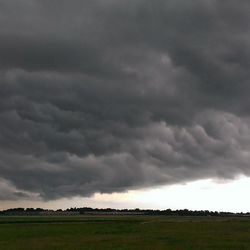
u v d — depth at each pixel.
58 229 91.19
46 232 82.06
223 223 100.50
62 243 58.38
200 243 56.69
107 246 54.03
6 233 80.06
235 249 50.59
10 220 150.12
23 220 150.88
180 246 53.41
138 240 61.22
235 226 88.69
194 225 94.50
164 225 97.44
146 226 95.94
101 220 148.12
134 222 125.19
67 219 162.75
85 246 54.25
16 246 55.47
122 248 51.62
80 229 90.44
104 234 74.69
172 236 67.25
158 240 61.19
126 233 75.75
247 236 66.44
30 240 64.00
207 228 84.62
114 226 100.25
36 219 164.75
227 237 64.88
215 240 60.59
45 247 53.84
